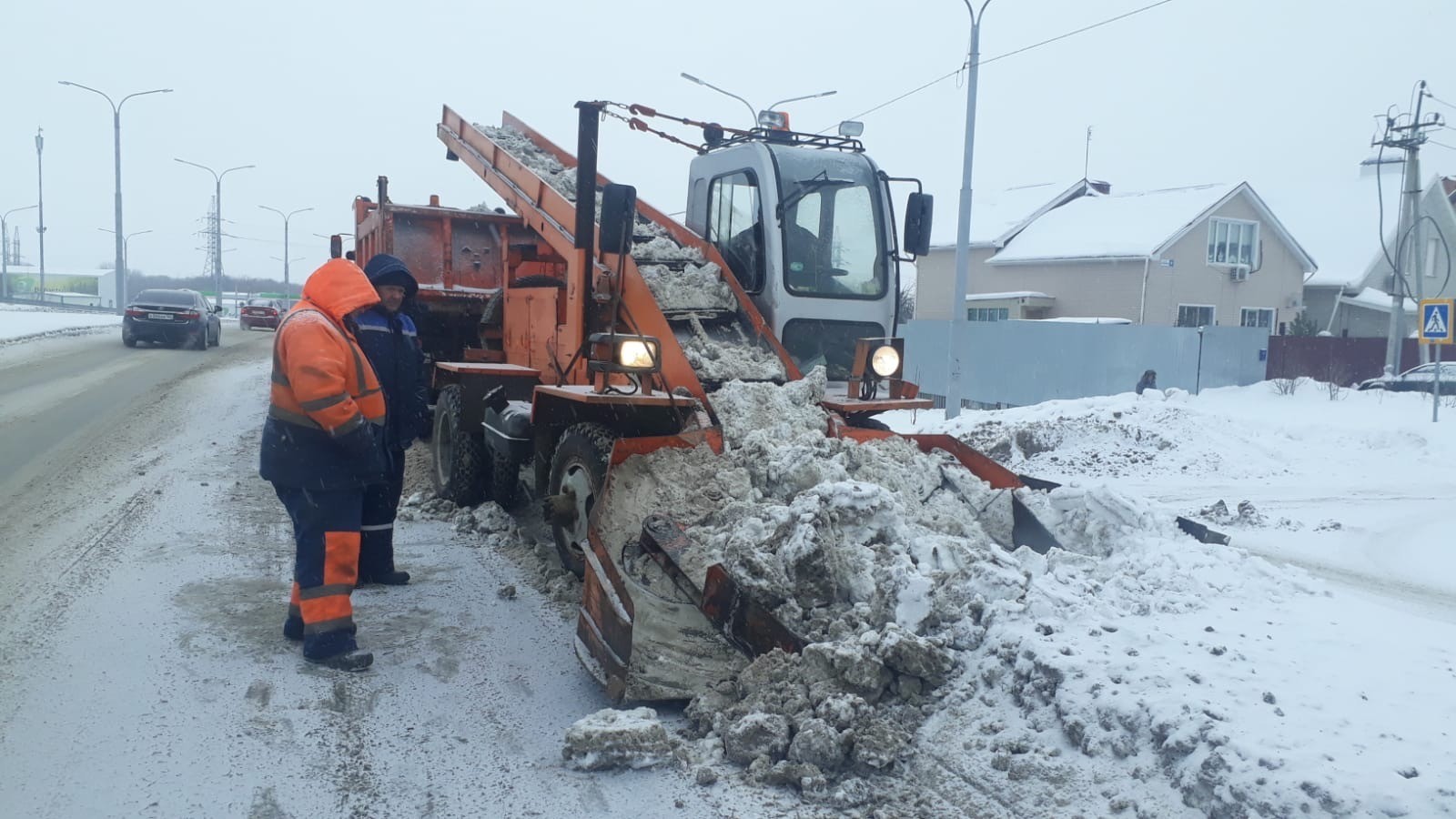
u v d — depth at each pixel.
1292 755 3.23
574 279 7.14
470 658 5.02
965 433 14.62
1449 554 8.63
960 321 16.83
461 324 10.70
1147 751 3.50
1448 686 3.86
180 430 11.80
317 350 4.64
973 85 16.73
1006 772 3.63
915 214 7.13
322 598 4.80
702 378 6.12
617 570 4.64
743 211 7.05
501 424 7.25
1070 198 40.41
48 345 22.27
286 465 4.77
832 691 4.07
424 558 6.92
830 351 6.92
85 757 3.79
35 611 5.39
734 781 3.79
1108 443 14.09
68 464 9.64
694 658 4.53
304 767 3.80
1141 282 32.53
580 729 3.90
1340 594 5.17
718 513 5.12
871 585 4.61
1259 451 14.21
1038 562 5.02
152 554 6.59
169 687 4.46
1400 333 24.95
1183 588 4.90
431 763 3.90
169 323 22.59
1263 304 34.88
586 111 6.68
